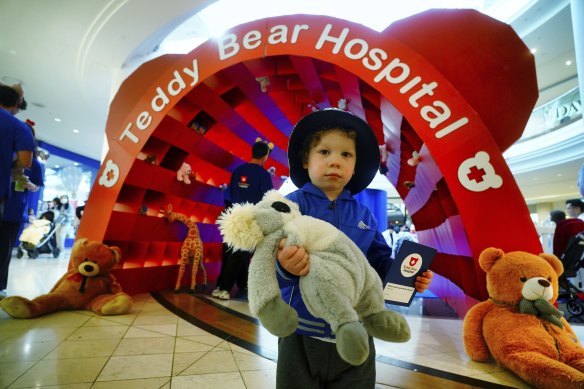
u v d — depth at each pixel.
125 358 1.72
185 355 1.81
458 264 2.88
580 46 3.77
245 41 2.88
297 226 0.75
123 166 3.17
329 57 2.60
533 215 18.81
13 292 3.17
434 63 2.46
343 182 0.98
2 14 5.25
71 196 13.67
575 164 10.96
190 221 3.79
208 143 3.97
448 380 1.61
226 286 3.44
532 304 1.76
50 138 11.50
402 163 3.84
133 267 3.40
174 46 7.68
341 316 0.64
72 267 2.88
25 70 6.85
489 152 2.20
